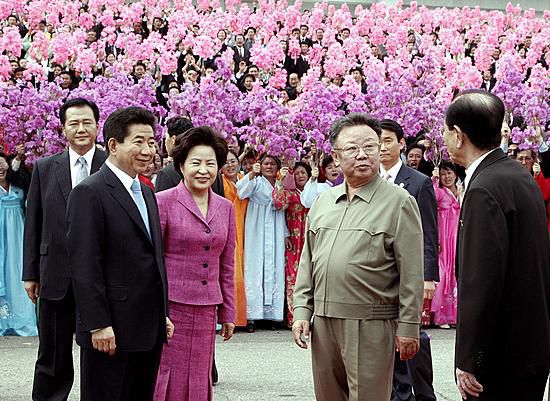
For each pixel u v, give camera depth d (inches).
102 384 317.7
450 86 813.2
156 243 328.8
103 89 679.7
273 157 674.2
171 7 1290.6
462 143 285.7
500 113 283.1
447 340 637.3
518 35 1218.0
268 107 671.1
